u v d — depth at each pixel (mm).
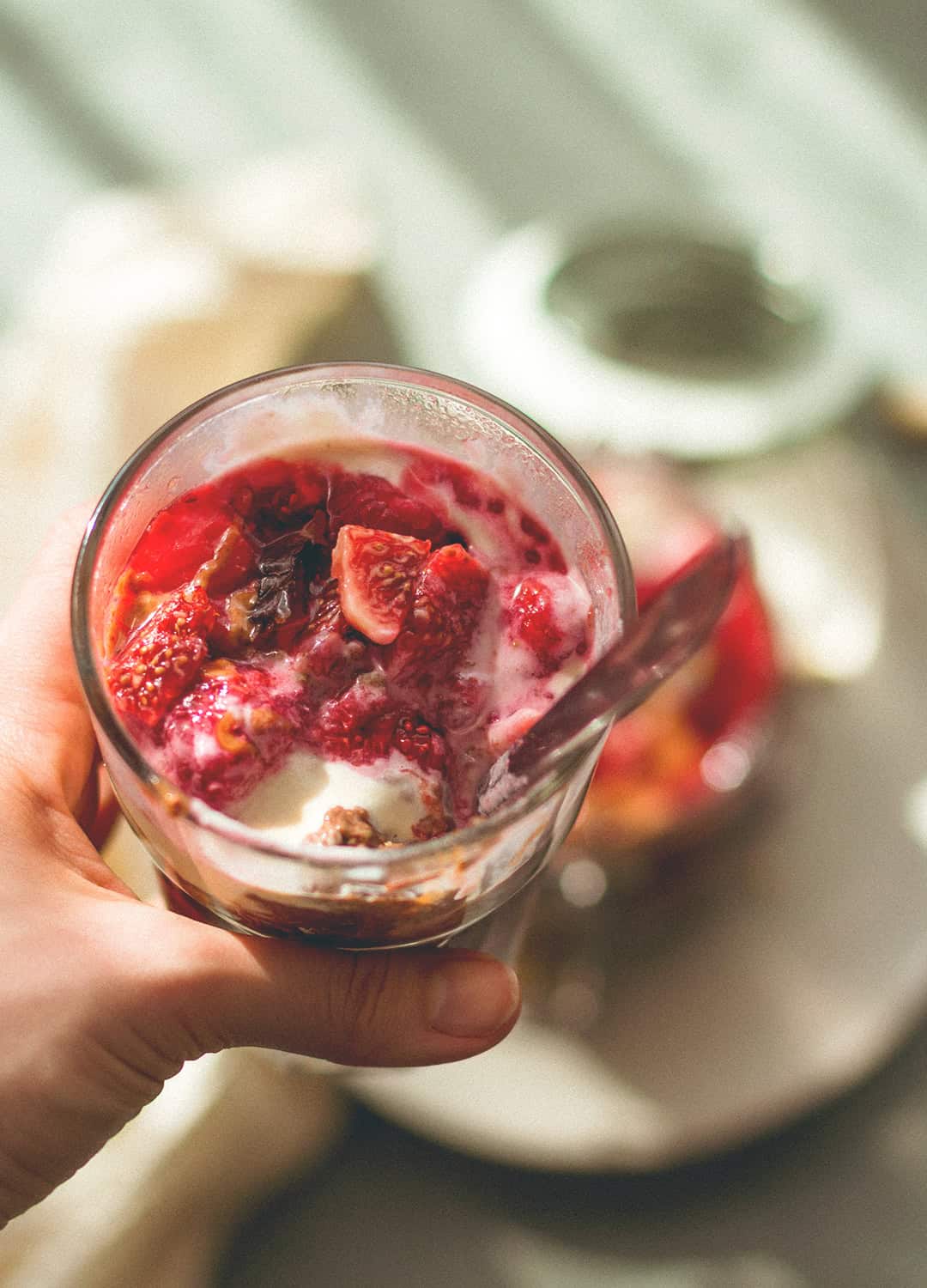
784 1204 470
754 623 485
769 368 553
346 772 291
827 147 758
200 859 279
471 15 827
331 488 317
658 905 470
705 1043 459
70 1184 444
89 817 348
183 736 286
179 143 767
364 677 296
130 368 552
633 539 482
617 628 289
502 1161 454
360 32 820
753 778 465
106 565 292
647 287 582
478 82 793
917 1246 462
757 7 827
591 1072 455
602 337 567
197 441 304
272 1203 479
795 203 730
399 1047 305
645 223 606
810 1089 452
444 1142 456
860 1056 456
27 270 718
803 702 512
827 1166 474
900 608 538
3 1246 434
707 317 573
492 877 284
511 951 357
